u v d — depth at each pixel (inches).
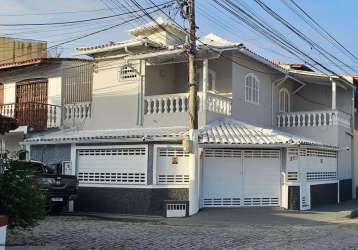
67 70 1063.0
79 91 1052.5
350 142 1190.3
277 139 864.9
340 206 995.3
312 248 501.0
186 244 518.0
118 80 999.6
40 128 1055.6
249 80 1034.7
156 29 1050.7
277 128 1141.7
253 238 566.9
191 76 791.1
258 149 901.2
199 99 902.4
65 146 925.8
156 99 946.7
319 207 968.3
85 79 1049.5
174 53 873.5
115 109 995.9
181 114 918.4
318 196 1000.9
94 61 1028.5
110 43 981.8
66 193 773.3
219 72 983.6
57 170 896.9
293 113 1129.4
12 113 1087.6
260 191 898.7
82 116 1036.5
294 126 1132.5
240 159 893.8
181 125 916.6
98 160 887.1
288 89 1214.3
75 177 791.1
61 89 1061.1
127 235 573.0
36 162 804.6
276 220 762.8
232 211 840.3
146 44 944.3
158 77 994.1
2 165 460.4
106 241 525.7
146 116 955.3
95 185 881.5
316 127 1111.6
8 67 1093.8
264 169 903.1
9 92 1125.7
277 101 1152.8
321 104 1209.4
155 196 831.1
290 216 808.9
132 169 852.0
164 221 740.7
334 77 1094.4
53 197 759.1
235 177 889.5
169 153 839.1
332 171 1082.1
